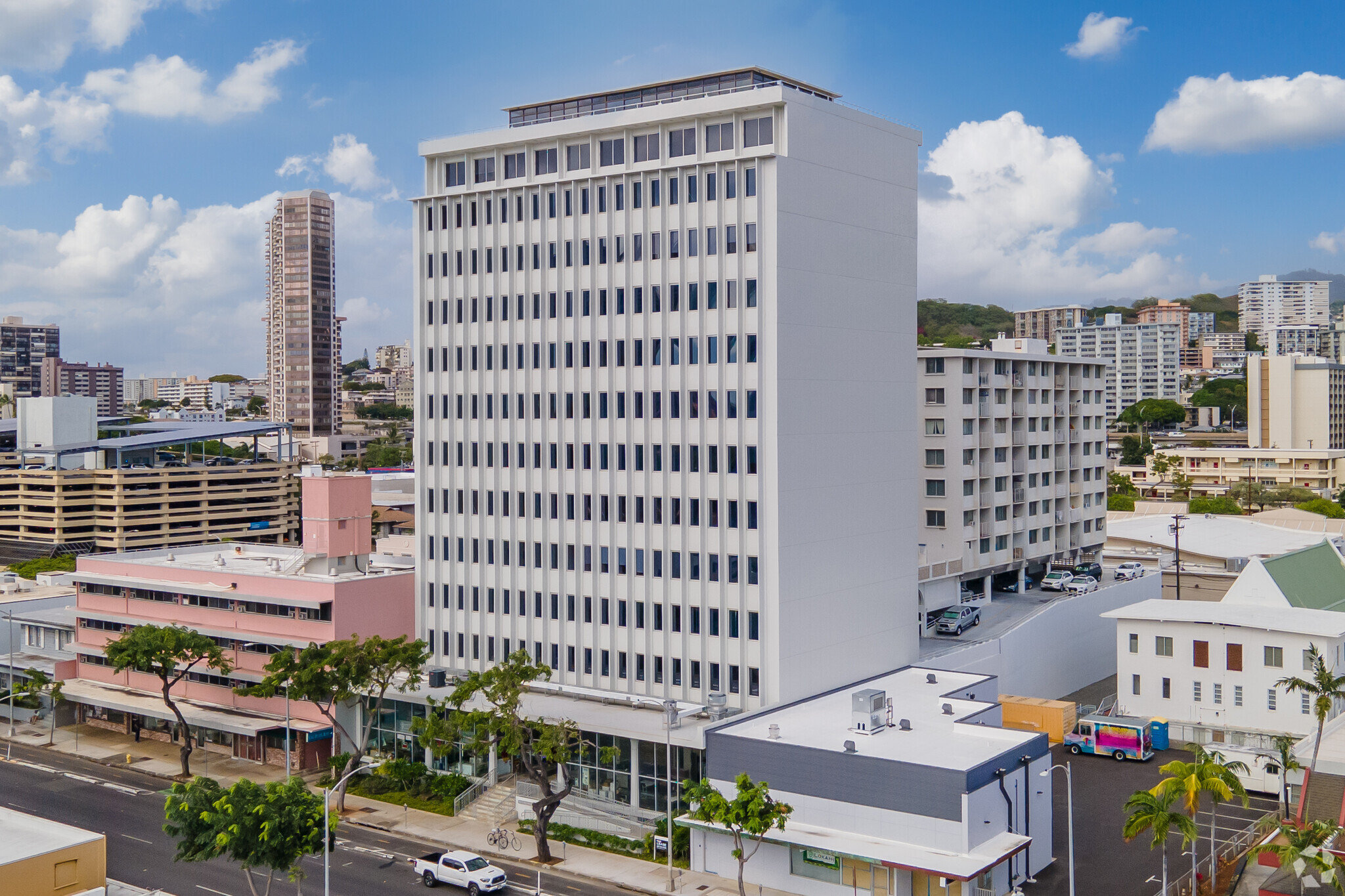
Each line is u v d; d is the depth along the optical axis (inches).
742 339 3016.7
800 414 3063.5
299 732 3420.3
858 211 3294.8
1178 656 3508.9
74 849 2074.3
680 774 2824.8
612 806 2920.8
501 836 2751.0
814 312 3117.6
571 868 2605.8
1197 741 3435.0
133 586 3949.3
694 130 3142.2
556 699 3216.0
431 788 3157.0
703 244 3073.3
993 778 2383.1
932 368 4503.0
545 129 3351.4
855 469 3297.2
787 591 3014.3
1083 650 4399.6
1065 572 4972.9
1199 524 7012.8
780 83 3221.0
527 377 3393.2
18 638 4478.3
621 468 3221.0
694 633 3107.8
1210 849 2613.2
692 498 3102.9
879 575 3408.0
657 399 3159.5
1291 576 3818.9
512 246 3430.1
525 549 3412.9
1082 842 2664.9
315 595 3506.4
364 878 2564.0
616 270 3233.3
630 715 3031.5
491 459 3486.7
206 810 2153.1
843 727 2731.3
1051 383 5128.0
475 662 3521.2
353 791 3208.7
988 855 2266.2
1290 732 3307.1
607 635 3243.1
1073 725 3531.0
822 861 2412.6
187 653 3474.4
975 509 4539.9
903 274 3511.3
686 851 2662.4
